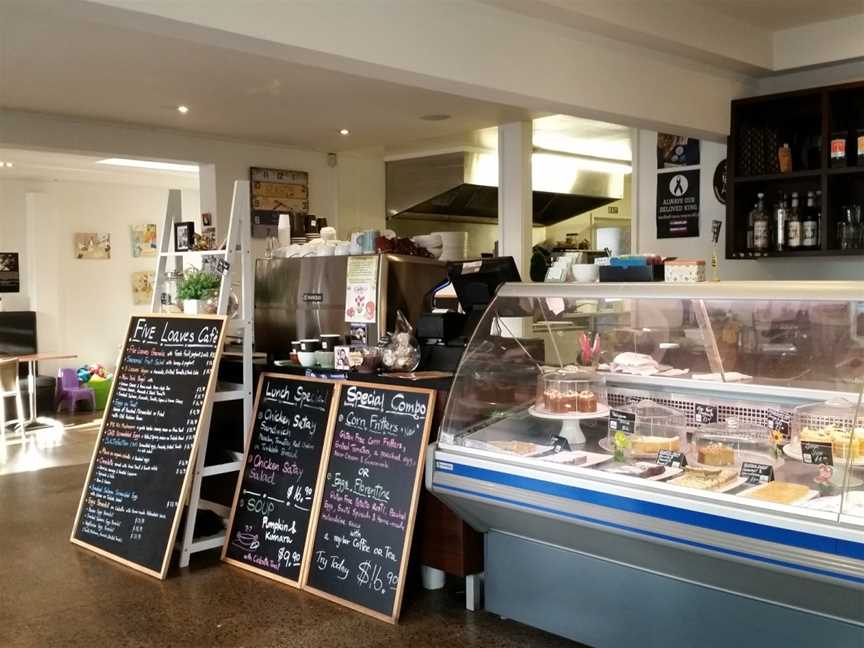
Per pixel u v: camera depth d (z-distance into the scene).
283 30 3.29
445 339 3.87
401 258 4.26
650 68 4.77
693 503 2.49
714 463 2.71
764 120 5.34
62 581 3.76
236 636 3.18
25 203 10.08
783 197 5.14
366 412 3.63
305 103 6.22
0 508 5.05
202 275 4.32
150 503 3.95
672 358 3.07
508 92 4.08
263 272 4.90
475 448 3.16
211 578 3.78
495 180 8.60
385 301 4.16
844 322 2.56
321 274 4.54
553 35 4.26
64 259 10.27
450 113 6.63
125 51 4.73
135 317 4.43
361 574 3.43
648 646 2.82
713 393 2.94
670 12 4.50
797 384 2.73
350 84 5.57
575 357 3.29
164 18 2.98
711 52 4.75
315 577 3.59
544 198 8.70
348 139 7.82
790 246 5.06
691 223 5.80
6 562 4.03
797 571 2.28
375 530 3.44
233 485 4.41
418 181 8.67
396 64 3.65
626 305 3.04
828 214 4.87
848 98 4.94
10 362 7.79
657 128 5.01
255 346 4.93
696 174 5.76
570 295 3.11
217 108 6.38
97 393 9.67
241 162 7.80
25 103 6.16
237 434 4.46
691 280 3.52
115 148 6.95
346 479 3.61
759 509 2.38
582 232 9.59
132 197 10.85
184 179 10.44
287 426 3.94
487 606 3.34
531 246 7.14
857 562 2.17
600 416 3.07
